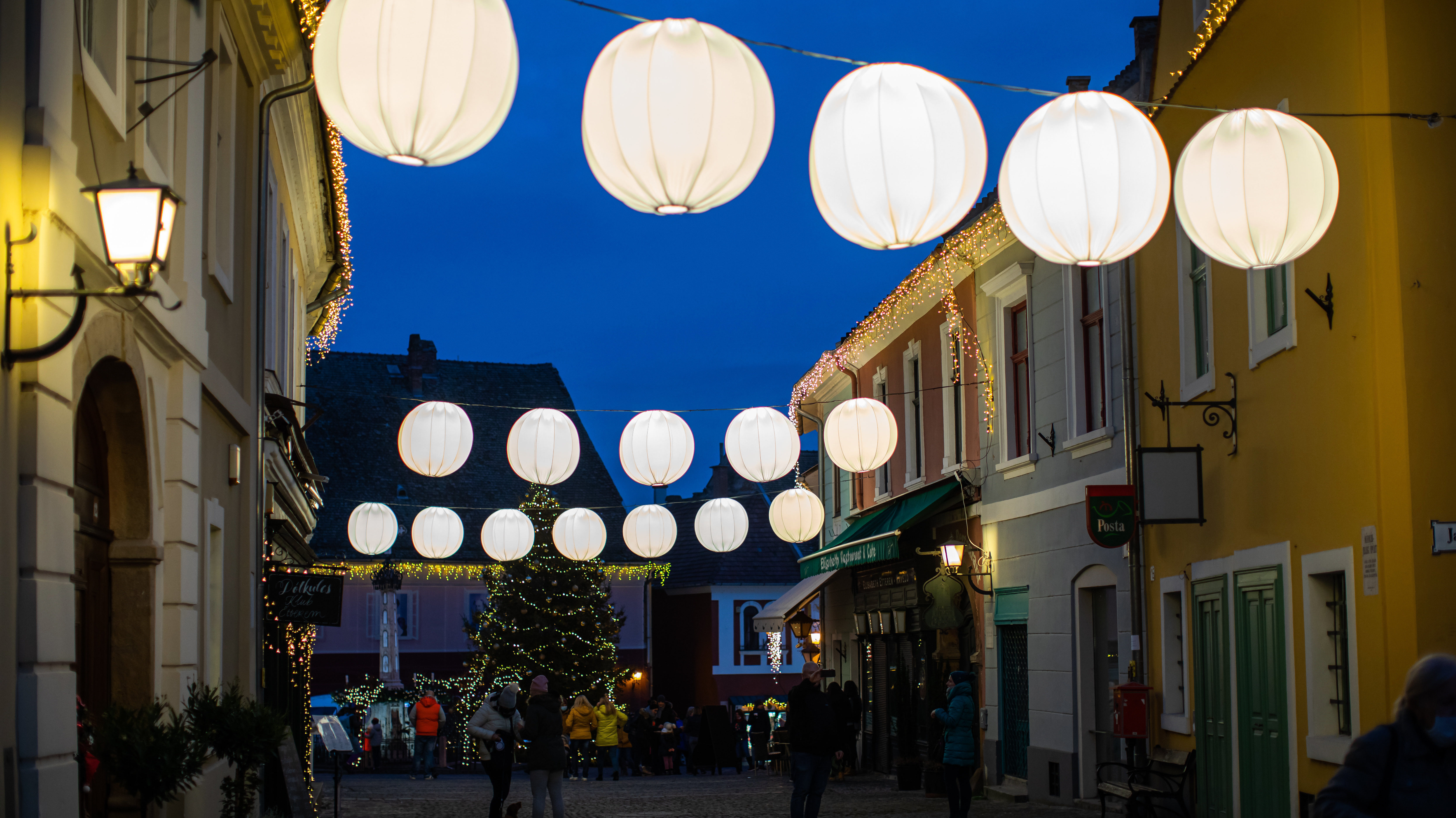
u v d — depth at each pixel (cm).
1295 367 1052
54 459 631
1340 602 1006
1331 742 975
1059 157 603
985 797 1953
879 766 2588
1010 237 1847
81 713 729
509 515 1833
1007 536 1909
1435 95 905
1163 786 1349
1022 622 1839
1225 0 1166
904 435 2452
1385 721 895
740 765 3322
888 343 2555
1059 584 1708
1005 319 1922
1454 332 888
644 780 2881
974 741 1379
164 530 921
